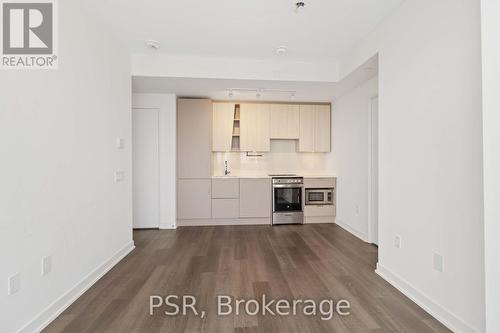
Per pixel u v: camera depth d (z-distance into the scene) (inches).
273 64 144.9
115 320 75.5
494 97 54.6
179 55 138.9
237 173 214.5
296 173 218.4
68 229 84.4
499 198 54.1
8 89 62.9
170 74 139.1
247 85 156.3
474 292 65.1
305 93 177.2
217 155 212.7
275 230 176.9
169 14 99.7
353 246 142.3
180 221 188.9
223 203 190.5
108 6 94.0
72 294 85.7
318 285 97.0
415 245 86.0
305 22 105.3
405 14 90.3
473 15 64.9
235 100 199.8
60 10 81.1
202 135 187.6
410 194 88.3
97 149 102.7
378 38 107.1
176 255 128.9
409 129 88.7
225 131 198.8
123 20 103.7
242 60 143.1
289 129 204.4
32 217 69.3
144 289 94.0
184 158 186.9
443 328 71.7
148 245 144.6
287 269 111.6
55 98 78.6
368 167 147.6
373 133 144.2
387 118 101.1
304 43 124.2
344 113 181.0
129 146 133.3
